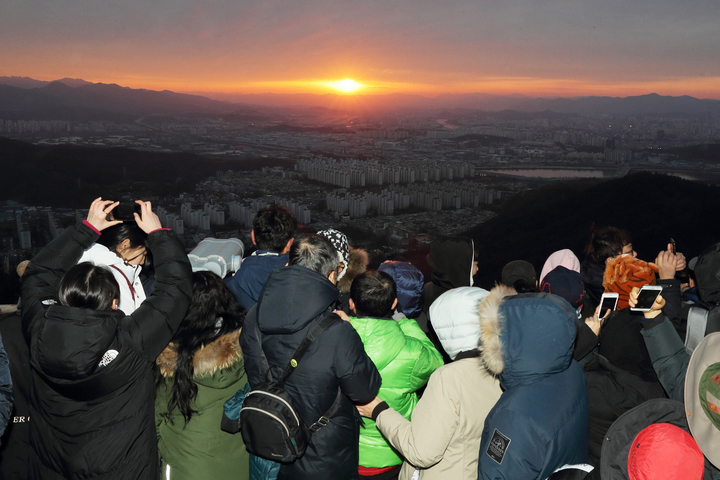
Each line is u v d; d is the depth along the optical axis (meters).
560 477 1.69
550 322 1.68
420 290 2.77
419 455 1.86
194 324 2.13
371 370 1.99
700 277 2.03
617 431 1.77
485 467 1.70
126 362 1.91
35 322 1.98
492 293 1.86
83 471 1.91
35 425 1.98
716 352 1.66
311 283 1.94
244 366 2.10
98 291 1.87
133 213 2.27
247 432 1.90
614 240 2.68
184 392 2.11
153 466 2.05
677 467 1.65
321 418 1.97
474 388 1.93
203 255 2.94
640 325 2.16
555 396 1.70
